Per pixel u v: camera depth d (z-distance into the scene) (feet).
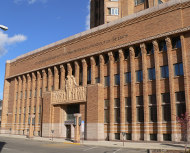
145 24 105.09
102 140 110.83
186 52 92.32
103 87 117.50
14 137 139.74
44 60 153.69
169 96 94.99
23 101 168.14
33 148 78.89
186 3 93.97
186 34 93.61
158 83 97.76
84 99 119.14
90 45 125.80
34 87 160.15
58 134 128.36
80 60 131.23
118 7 159.74
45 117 137.18
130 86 108.47
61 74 139.23
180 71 93.76
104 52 118.73
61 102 129.80
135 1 149.07
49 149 75.77
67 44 138.82
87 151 69.72
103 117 114.01
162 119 95.14
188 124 69.36
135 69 108.37
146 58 105.29
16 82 180.34
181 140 87.61
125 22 112.47
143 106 102.01
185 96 88.58
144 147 78.38
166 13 98.89
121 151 69.36
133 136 101.30
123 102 108.58
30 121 133.28
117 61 116.06
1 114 186.91
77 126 102.99
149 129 98.07
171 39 98.17
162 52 100.27
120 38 113.19
